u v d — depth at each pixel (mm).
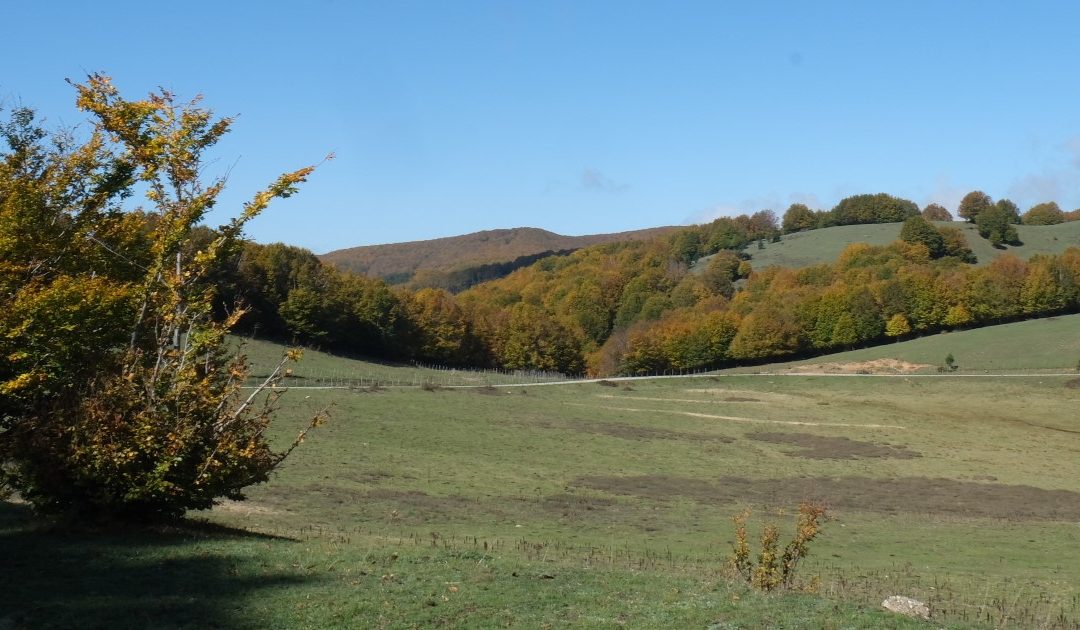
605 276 170125
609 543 26766
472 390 81000
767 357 123875
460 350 130250
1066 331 111688
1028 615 17062
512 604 11961
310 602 11523
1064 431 70438
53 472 15117
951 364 102562
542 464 46469
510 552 20547
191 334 16438
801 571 22578
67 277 16594
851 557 26828
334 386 72312
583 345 154250
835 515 37000
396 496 33500
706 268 180375
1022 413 79000
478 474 41500
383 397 67375
